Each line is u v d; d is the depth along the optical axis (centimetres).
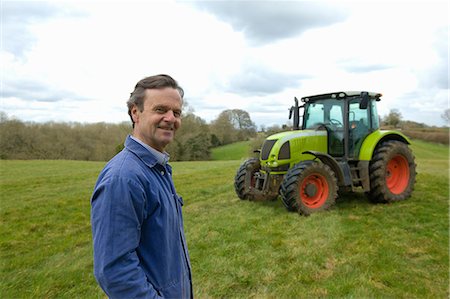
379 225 459
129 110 151
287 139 559
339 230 439
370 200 591
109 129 3516
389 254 360
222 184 926
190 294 164
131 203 124
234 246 393
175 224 149
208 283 303
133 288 120
